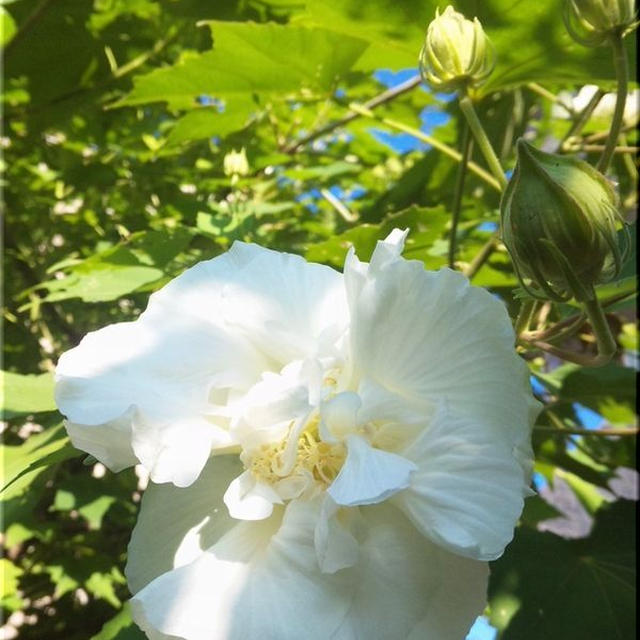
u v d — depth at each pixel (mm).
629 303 252
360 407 138
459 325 135
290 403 136
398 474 124
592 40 182
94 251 398
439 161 369
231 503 137
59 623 457
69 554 424
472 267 264
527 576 246
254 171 359
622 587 244
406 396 140
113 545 460
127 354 146
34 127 455
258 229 283
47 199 446
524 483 128
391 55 287
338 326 150
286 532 136
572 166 148
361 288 138
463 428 130
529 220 146
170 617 127
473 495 125
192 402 142
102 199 431
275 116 394
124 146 425
